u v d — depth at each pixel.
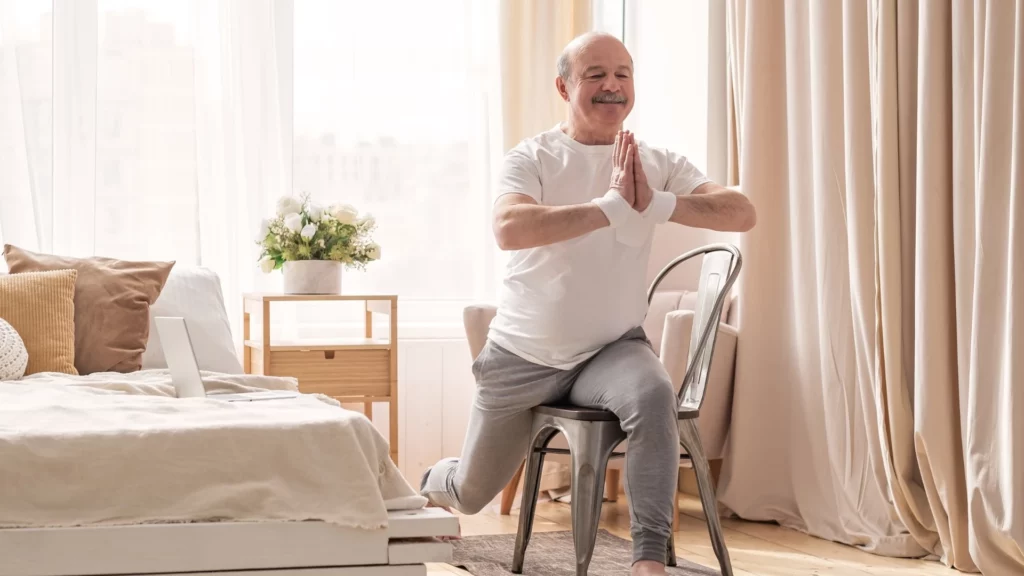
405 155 4.49
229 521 1.93
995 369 2.86
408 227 4.50
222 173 4.17
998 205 2.85
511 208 2.46
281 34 4.29
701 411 3.77
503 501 3.86
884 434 3.23
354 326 4.42
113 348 3.28
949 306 3.06
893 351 3.20
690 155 4.56
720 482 3.87
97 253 4.05
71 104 3.98
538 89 4.46
